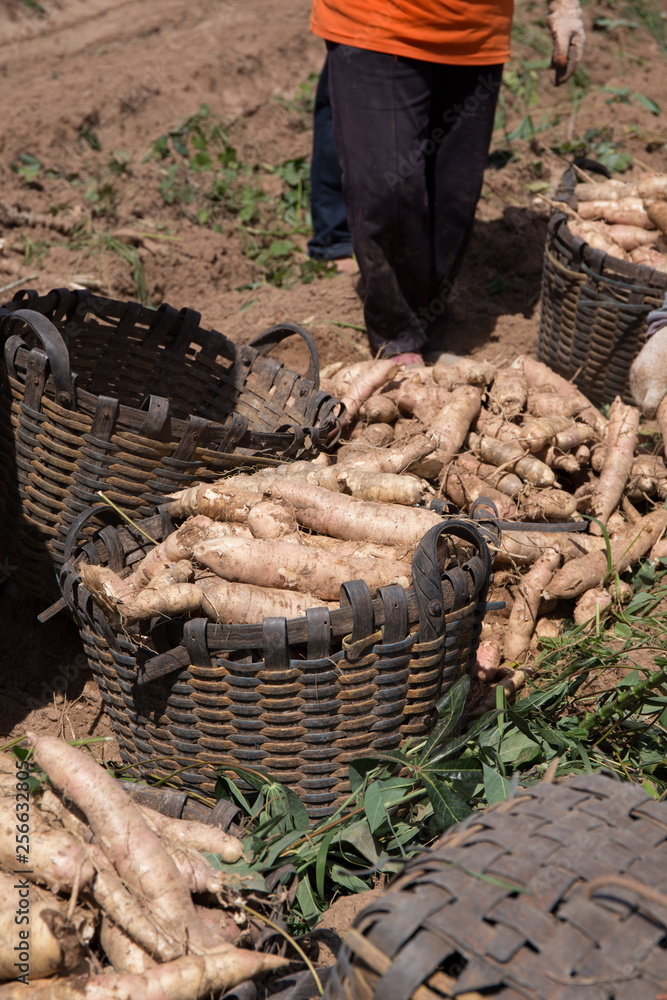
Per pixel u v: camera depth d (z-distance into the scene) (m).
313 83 6.61
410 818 2.00
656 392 3.06
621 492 3.03
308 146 6.12
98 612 1.94
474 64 3.54
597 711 2.22
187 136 5.69
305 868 1.85
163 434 2.34
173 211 5.18
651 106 6.74
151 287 4.64
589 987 1.13
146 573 2.15
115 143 5.64
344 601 1.83
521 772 2.09
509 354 4.35
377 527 2.25
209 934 1.57
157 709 1.95
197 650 1.81
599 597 2.68
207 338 3.08
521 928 1.19
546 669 2.51
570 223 3.77
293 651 1.99
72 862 1.55
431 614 1.84
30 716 2.51
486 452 3.00
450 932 1.20
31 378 2.23
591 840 1.31
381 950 1.23
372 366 3.41
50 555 2.46
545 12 8.05
